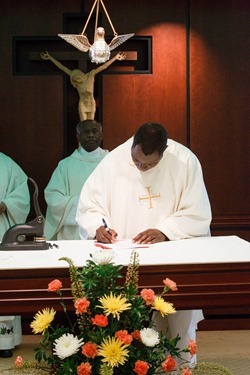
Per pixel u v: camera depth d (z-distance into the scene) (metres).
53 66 5.76
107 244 3.12
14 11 5.68
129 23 5.70
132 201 3.44
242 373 4.44
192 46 5.70
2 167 5.18
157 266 2.54
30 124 5.70
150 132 3.19
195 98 5.72
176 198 3.41
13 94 5.68
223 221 5.72
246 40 5.72
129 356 1.98
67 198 5.23
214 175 5.75
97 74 5.70
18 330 5.02
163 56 5.71
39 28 5.70
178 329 3.23
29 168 5.71
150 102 5.71
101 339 1.96
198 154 5.73
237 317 5.67
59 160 5.71
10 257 2.73
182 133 5.73
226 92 5.73
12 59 5.68
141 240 3.15
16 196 5.14
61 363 2.02
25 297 2.50
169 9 5.70
